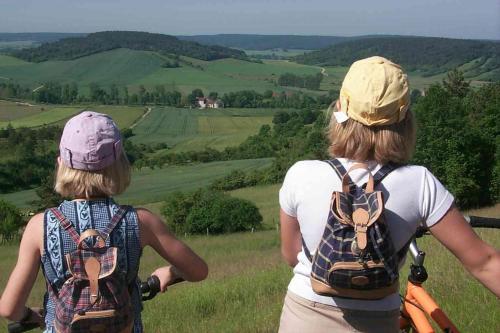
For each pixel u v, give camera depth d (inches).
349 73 94.4
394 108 90.8
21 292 91.3
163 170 3727.9
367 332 92.7
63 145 91.7
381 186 92.0
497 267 89.6
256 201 2181.3
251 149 4215.1
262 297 384.5
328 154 99.3
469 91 2711.6
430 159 1509.6
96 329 85.7
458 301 213.6
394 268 86.2
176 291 484.7
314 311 94.8
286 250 101.7
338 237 86.3
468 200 1531.7
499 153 1504.7
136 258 92.4
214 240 1382.9
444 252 372.2
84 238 88.7
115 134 93.0
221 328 308.3
